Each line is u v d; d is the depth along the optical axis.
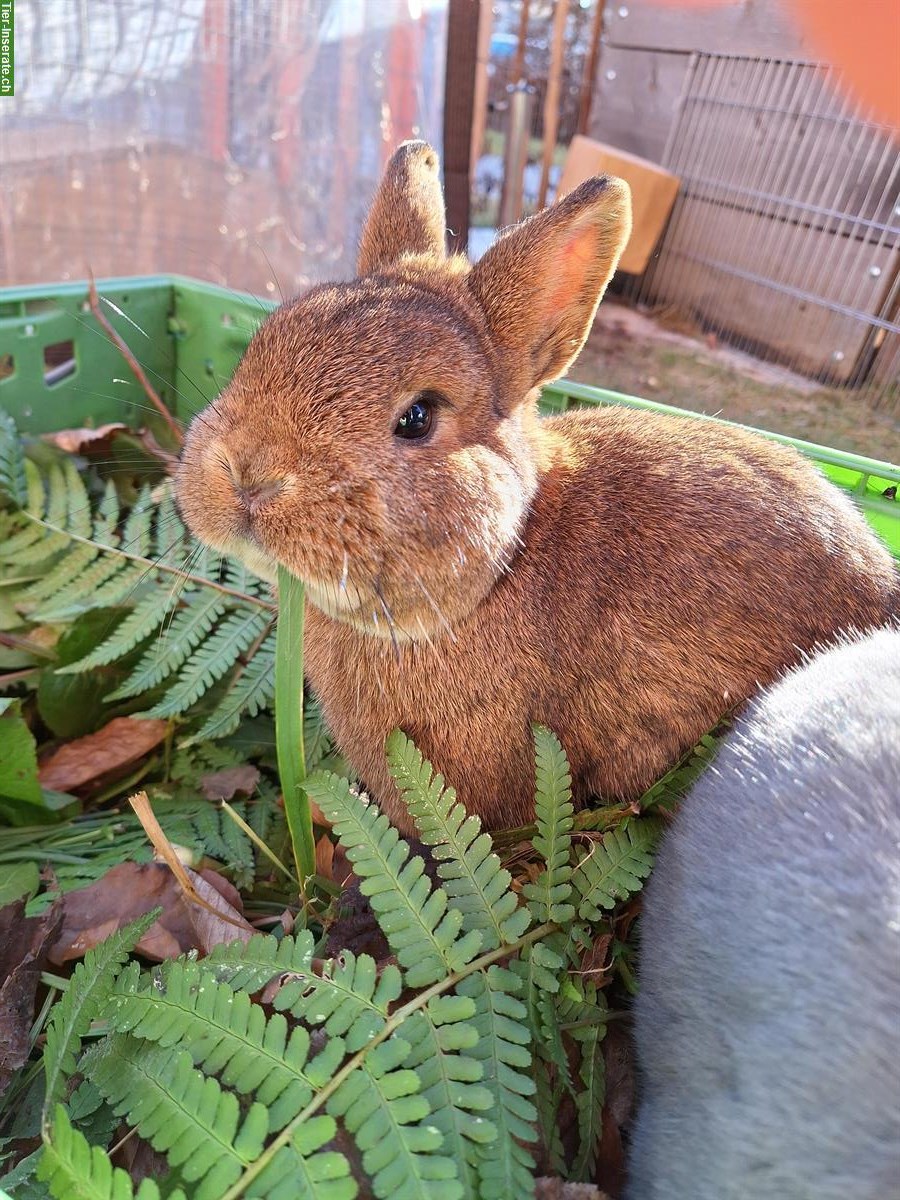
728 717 0.24
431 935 0.20
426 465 0.22
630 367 0.57
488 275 0.24
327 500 0.21
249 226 0.63
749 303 0.62
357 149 0.62
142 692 0.34
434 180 0.28
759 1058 0.15
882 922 0.15
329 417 0.21
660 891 0.20
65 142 0.57
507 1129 0.17
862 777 0.17
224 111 0.61
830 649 0.23
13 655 0.34
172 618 0.34
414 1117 0.16
